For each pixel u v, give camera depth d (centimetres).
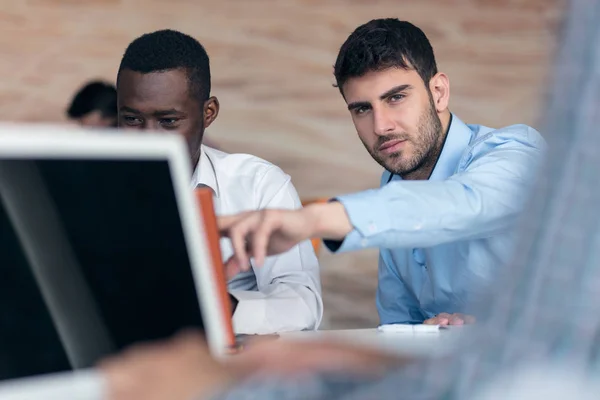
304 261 230
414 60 206
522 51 579
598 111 55
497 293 58
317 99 575
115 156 108
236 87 573
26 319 99
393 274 235
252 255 138
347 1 578
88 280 104
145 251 109
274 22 575
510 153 172
